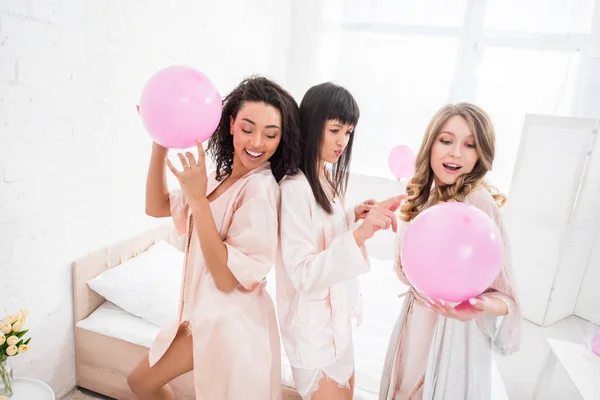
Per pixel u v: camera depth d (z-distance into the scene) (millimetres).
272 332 1143
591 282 2377
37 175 1400
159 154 1158
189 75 937
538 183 2236
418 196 1184
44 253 1475
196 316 1064
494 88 2973
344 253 946
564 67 2816
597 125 2012
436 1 3020
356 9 3166
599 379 1494
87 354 1659
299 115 1077
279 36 3225
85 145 1579
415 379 1148
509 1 2867
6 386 1195
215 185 1192
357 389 1383
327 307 1094
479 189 1049
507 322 1028
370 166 3336
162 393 1270
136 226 1943
